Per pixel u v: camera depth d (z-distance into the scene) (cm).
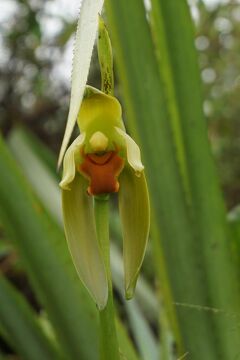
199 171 35
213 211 35
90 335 37
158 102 35
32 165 52
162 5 34
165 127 35
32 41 111
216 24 108
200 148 35
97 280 20
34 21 91
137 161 19
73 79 15
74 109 15
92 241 20
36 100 120
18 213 36
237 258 37
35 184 50
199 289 35
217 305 35
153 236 36
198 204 35
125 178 20
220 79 121
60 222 47
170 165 35
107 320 20
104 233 20
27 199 37
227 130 118
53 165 53
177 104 35
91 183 20
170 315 35
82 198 20
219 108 115
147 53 35
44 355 38
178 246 35
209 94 115
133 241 20
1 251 64
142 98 35
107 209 20
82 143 19
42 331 38
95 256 20
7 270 92
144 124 35
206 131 35
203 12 85
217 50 121
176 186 35
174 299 35
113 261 47
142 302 51
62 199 20
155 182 35
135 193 20
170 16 34
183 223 35
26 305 38
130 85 35
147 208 20
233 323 34
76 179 20
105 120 20
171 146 35
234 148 118
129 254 20
